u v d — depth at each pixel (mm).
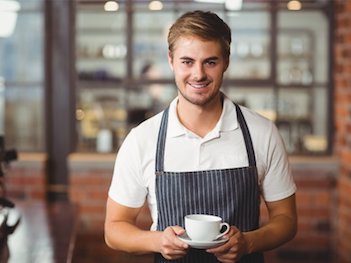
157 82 5531
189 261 1927
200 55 1743
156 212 1964
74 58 5371
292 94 5664
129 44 5469
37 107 5500
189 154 1901
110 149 5469
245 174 1902
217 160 1903
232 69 5664
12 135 5508
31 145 5504
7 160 2873
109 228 1960
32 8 5398
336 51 5324
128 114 5574
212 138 1897
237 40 5664
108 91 5594
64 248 2658
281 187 1962
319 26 5633
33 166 5230
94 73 5547
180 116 1937
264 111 5695
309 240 4750
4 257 2496
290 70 5609
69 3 5293
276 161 1941
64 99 5359
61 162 5367
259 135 1926
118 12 5500
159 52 5633
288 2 5395
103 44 5609
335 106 5352
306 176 5219
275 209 1988
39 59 5473
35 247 2674
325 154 5363
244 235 1827
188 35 1742
